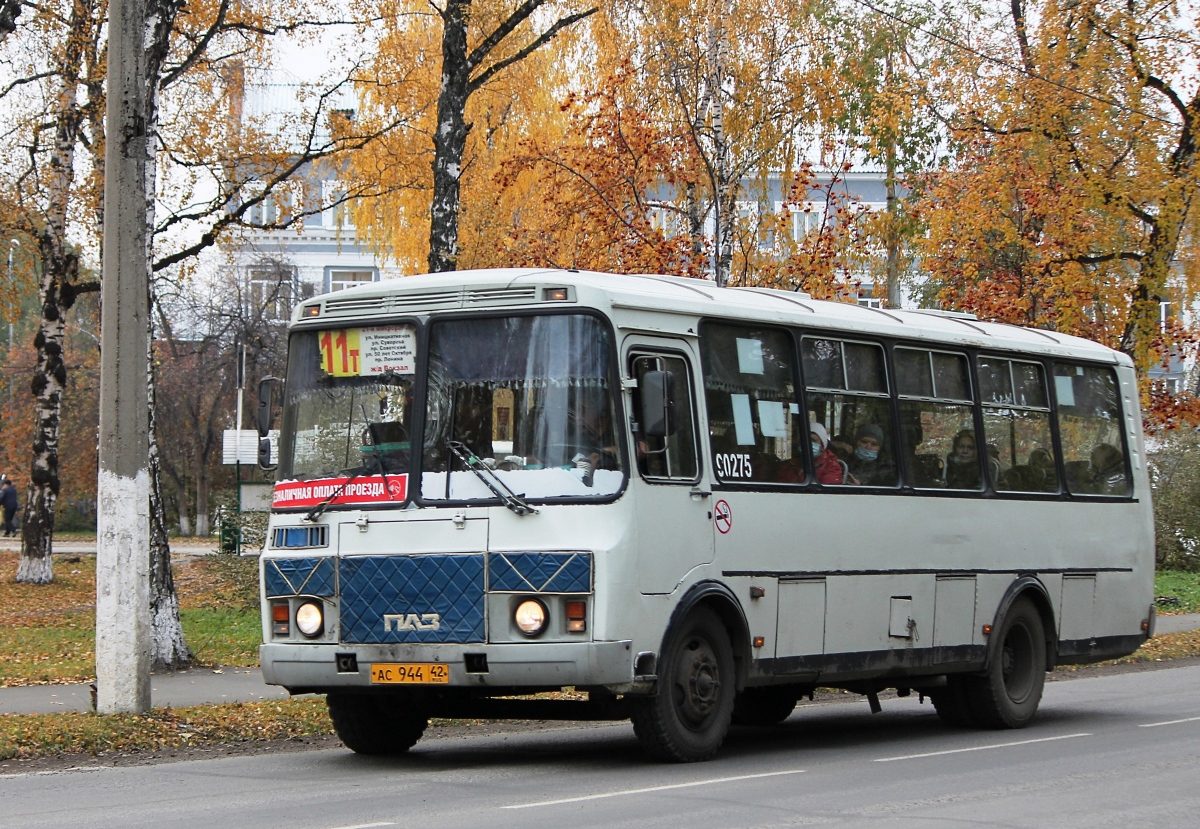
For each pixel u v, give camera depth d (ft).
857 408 44.16
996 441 49.96
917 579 45.16
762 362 40.81
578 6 91.09
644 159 81.71
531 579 34.06
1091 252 90.63
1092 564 53.52
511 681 33.99
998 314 93.76
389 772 35.96
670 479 36.45
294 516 37.01
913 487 45.57
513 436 35.32
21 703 49.67
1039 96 88.02
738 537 38.47
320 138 82.69
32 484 108.37
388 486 35.96
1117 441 56.59
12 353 200.44
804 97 90.22
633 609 34.60
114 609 42.68
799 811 29.45
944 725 50.14
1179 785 33.86
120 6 43.47
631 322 36.32
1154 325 89.76
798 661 40.34
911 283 146.72
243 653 68.44
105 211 43.09
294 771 36.37
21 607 92.38
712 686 37.42
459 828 26.89
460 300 36.45
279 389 46.62
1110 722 49.70
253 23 79.51
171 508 217.97
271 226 77.92
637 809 29.40
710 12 84.02
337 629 35.78
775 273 82.28
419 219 118.11
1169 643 83.66
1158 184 85.61
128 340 42.60
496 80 109.09
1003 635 48.44
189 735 41.91
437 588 34.81
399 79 85.40
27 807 30.63
